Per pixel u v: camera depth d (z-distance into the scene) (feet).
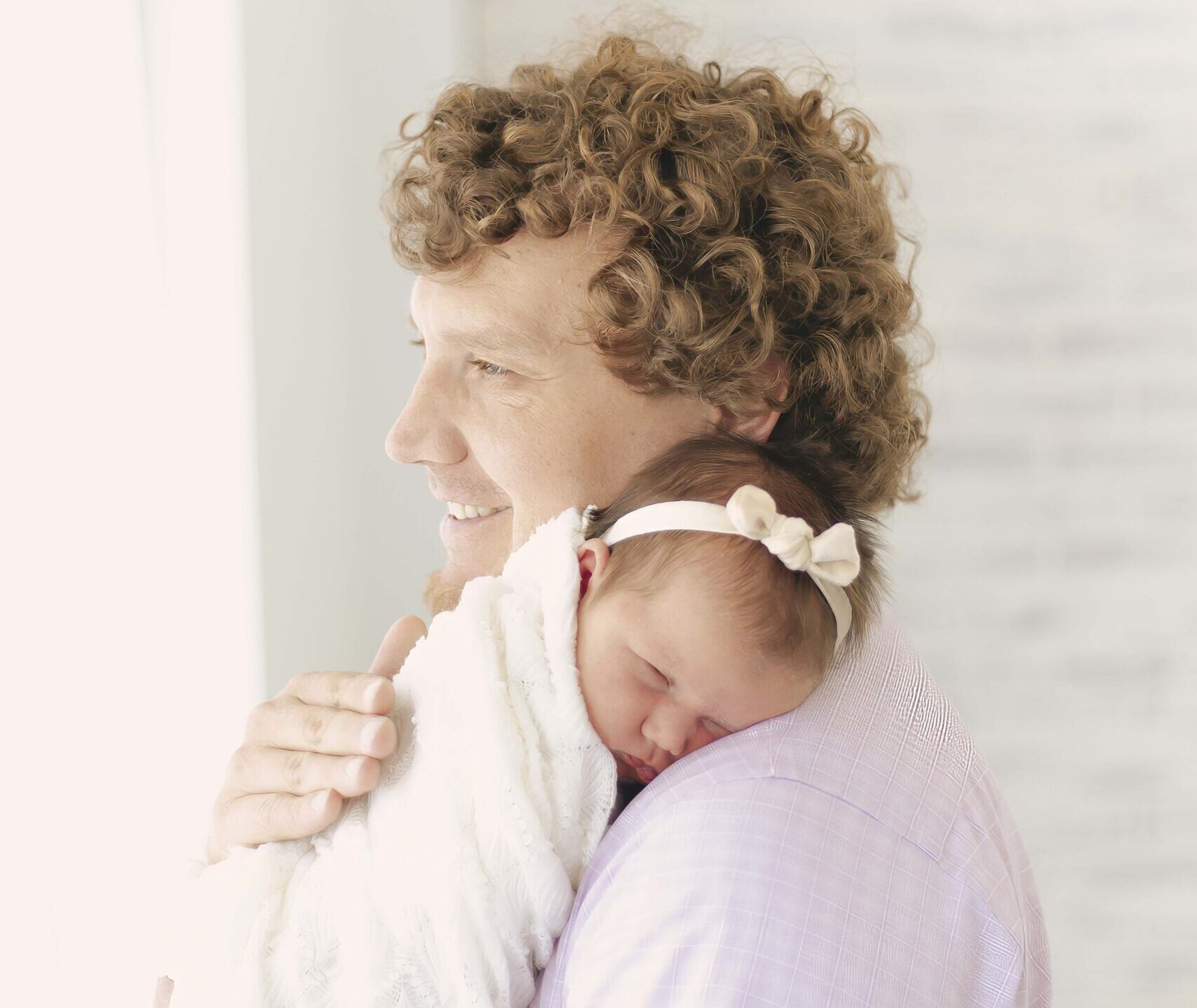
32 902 3.58
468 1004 2.44
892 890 2.23
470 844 2.46
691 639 2.48
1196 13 6.79
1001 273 7.04
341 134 5.60
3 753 3.55
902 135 6.91
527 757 2.51
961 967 2.27
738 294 2.78
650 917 2.17
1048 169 6.95
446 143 2.99
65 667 3.86
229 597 5.08
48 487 3.80
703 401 2.86
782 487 2.73
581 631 2.60
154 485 4.49
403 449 3.07
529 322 2.82
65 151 4.00
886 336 3.11
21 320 3.73
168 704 4.58
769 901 2.11
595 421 2.89
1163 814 7.51
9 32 3.71
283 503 5.35
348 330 5.75
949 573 7.32
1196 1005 7.66
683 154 2.81
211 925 2.73
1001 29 6.83
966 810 2.48
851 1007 2.08
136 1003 3.97
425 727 2.66
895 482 3.27
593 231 2.74
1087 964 7.66
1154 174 6.95
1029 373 7.13
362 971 2.50
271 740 2.95
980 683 7.42
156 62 4.71
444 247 2.86
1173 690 7.40
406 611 6.26
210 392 4.95
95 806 4.01
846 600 2.69
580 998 2.25
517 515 3.02
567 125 2.84
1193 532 7.25
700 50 6.76
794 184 2.94
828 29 6.82
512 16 6.72
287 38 5.16
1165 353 7.11
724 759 2.38
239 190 4.91
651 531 2.64
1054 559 7.30
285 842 2.87
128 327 4.31
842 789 2.31
